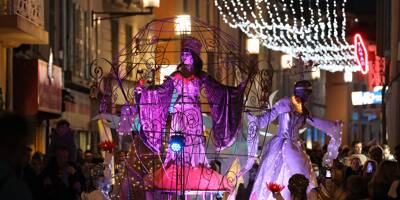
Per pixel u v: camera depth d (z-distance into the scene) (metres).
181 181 11.55
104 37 34.66
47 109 23.36
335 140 16.09
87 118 31.61
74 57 29.72
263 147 14.73
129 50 14.27
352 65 45.97
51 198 13.47
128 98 12.56
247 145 13.07
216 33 12.70
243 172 12.99
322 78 73.44
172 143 11.35
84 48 31.17
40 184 13.45
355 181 11.43
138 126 12.29
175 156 11.63
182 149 11.52
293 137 14.62
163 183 11.81
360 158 19.12
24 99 21.98
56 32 27.72
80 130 30.44
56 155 14.21
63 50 28.33
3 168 6.95
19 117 7.09
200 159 12.23
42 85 22.70
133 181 12.20
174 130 11.95
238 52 12.91
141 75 13.30
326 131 16.06
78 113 30.09
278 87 62.03
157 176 11.91
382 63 45.12
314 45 44.81
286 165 14.40
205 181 12.02
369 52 47.22
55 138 16.89
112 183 14.13
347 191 11.65
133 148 12.38
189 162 12.02
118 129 12.50
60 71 25.61
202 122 12.27
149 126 12.02
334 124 16.05
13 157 7.05
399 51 29.39
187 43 12.33
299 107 14.70
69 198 13.77
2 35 19.33
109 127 14.17
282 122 14.62
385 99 36.84
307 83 14.79
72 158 16.89
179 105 12.18
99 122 14.28
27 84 22.02
